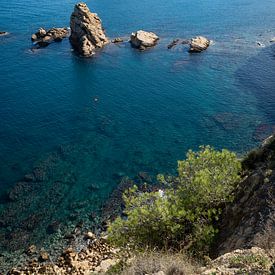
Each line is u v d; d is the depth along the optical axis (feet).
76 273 94.43
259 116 179.73
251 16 330.54
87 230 115.44
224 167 72.59
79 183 136.98
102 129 172.55
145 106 192.03
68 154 154.30
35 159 151.12
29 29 294.05
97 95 202.90
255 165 81.41
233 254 49.39
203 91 205.05
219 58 245.24
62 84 214.07
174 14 337.11
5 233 115.55
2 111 185.68
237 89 205.67
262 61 238.89
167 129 171.94
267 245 51.72
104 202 127.13
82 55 249.96
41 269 99.25
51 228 116.67
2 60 241.55
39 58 246.27
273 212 57.67
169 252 58.49
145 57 249.14
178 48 262.47
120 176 140.26
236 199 68.90
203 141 162.09
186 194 68.85
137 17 328.49
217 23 312.71
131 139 164.76
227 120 177.06
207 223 66.95
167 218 62.59
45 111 186.80
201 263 55.88
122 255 66.03
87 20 258.57
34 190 133.69
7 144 160.97
